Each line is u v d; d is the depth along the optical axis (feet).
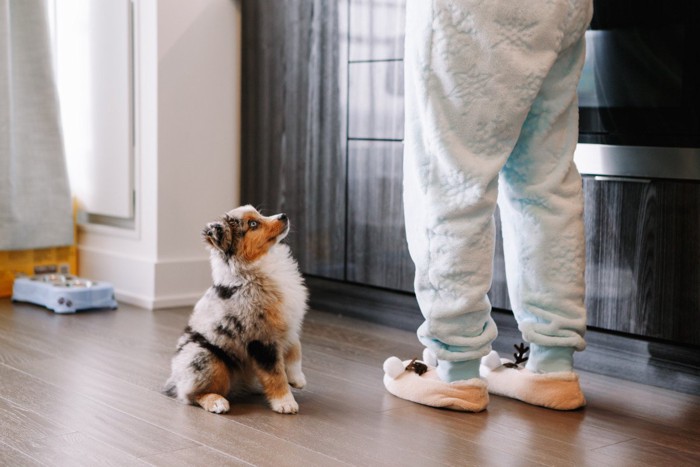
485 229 6.62
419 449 5.98
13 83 11.35
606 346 8.23
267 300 6.59
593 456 5.96
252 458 5.72
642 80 7.80
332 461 5.70
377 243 10.07
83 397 7.07
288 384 7.11
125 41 11.24
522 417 6.80
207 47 11.32
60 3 12.24
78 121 12.20
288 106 10.96
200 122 11.35
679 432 6.57
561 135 6.92
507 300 8.87
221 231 6.57
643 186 7.83
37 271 11.89
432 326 6.72
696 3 7.39
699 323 7.54
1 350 8.64
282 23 10.93
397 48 9.59
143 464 5.57
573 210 6.95
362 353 8.86
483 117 6.45
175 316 10.55
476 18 6.31
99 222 12.19
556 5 6.43
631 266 7.97
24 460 5.61
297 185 10.94
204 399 6.75
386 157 9.84
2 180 11.28
